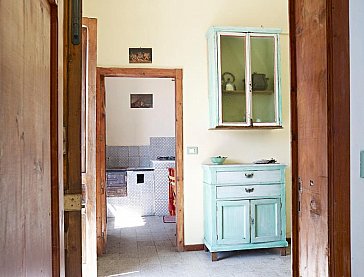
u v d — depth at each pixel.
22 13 0.67
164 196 6.79
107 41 4.41
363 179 1.45
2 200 0.56
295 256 1.57
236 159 4.64
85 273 3.05
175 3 4.53
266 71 4.50
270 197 4.26
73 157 1.39
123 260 4.14
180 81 4.52
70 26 1.39
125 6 4.45
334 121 1.35
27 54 0.71
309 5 1.46
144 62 4.46
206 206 4.39
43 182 0.85
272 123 4.46
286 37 4.73
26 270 0.69
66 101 1.39
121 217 6.60
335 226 1.35
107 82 7.20
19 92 0.65
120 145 7.25
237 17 4.63
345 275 1.36
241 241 4.18
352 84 1.44
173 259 4.17
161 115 7.38
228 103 4.44
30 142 0.73
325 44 1.36
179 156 4.52
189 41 4.55
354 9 1.45
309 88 1.46
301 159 1.52
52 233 0.95
